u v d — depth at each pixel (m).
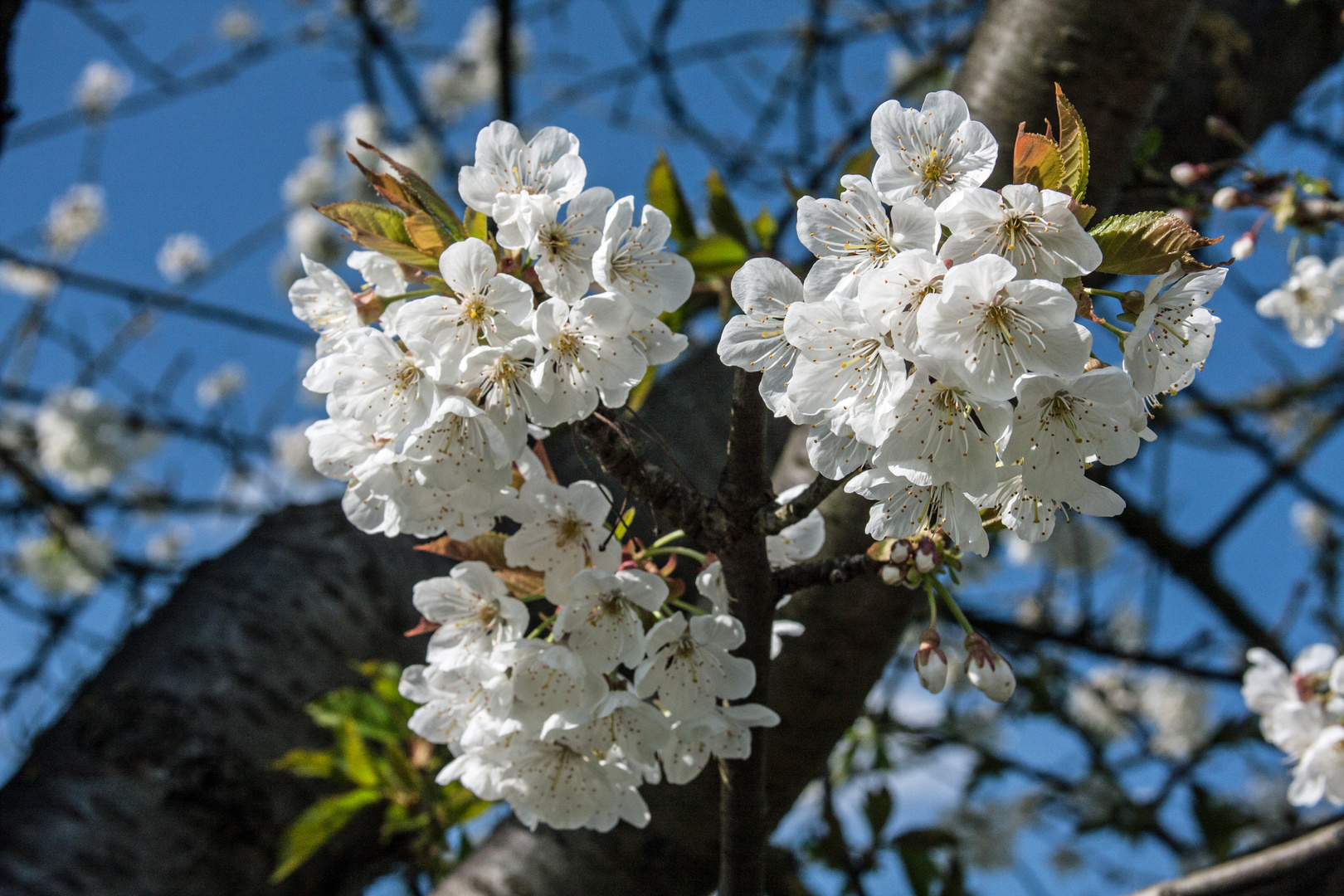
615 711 0.58
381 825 0.77
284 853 0.70
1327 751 0.72
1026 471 0.55
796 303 0.55
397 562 0.81
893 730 1.13
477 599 0.58
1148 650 1.23
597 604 0.57
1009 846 1.29
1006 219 0.54
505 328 0.56
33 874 0.70
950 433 0.55
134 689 0.74
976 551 0.56
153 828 0.71
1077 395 0.55
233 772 0.73
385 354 0.56
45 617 1.17
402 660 0.78
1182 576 1.29
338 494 0.86
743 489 0.56
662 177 0.80
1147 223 0.55
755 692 0.58
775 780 0.67
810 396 0.55
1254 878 0.68
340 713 0.73
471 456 0.56
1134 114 0.69
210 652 0.75
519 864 0.69
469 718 0.58
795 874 0.93
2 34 0.85
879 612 0.66
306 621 0.76
